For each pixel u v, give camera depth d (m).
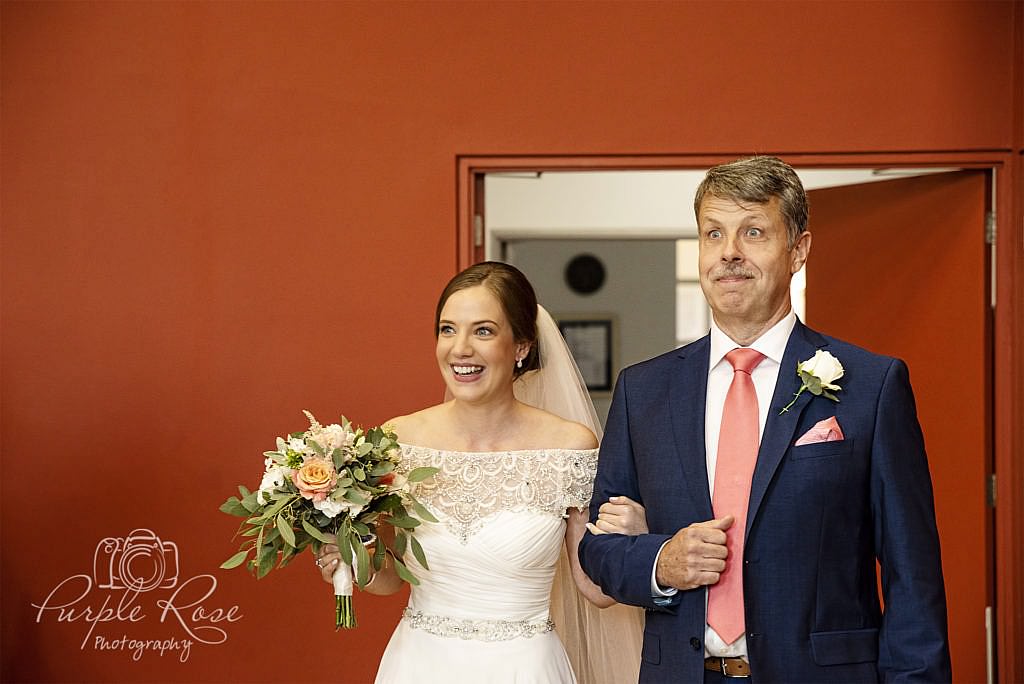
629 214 5.03
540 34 3.84
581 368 5.37
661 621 2.20
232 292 3.86
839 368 2.12
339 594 2.40
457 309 2.56
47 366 3.86
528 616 2.56
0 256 3.88
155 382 3.85
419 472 2.42
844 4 3.78
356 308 3.84
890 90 3.76
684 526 2.17
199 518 3.82
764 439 2.14
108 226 3.88
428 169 3.85
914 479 2.10
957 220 3.86
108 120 3.88
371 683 3.75
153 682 3.81
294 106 3.87
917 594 2.04
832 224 4.17
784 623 2.06
